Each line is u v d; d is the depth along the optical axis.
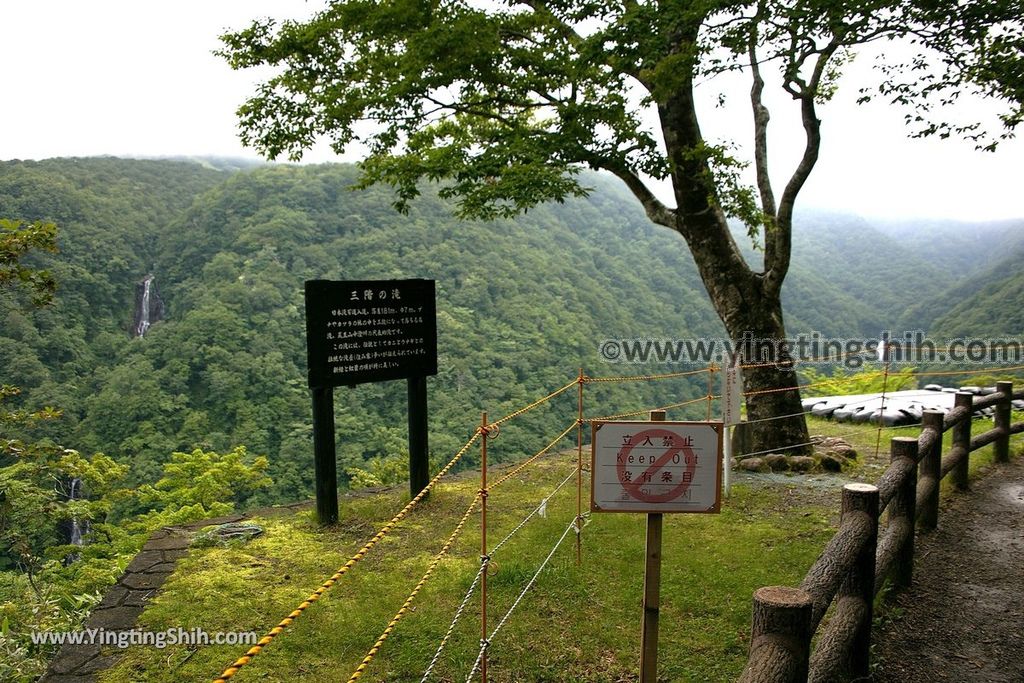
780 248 6.31
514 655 2.90
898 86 5.03
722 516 4.76
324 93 6.50
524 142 5.81
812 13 4.27
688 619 3.21
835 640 2.29
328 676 2.79
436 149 6.29
